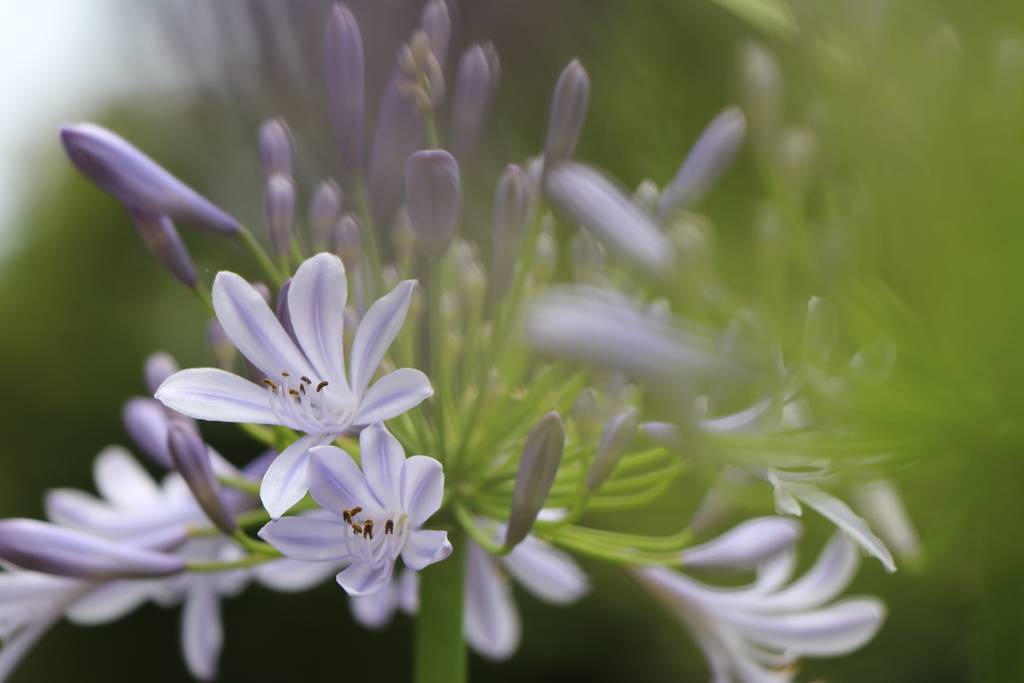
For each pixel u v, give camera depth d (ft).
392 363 1.69
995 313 1.47
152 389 1.83
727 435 1.53
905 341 1.51
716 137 1.51
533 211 1.70
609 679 3.96
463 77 1.62
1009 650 1.58
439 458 1.69
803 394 1.52
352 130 1.67
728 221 1.50
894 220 1.47
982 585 1.59
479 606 1.90
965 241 1.46
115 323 5.19
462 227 1.71
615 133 1.54
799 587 1.83
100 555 1.67
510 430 1.69
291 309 1.61
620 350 1.43
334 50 1.66
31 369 5.16
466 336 1.77
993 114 1.46
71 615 1.83
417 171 1.61
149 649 5.06
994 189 1.45
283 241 1.69
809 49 1.49
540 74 1.57
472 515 1.76
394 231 1.72
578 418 1.65
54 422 5.16
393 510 1.60
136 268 5.22
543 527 1.66
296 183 1.77
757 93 1.49
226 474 1.81
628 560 1.70
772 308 1.48
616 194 1.50
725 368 1.46
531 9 1.56
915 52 1.46
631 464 1.69
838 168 1.49
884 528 1.65
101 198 5.29
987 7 1.46
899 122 1.46
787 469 1.59
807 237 1.50
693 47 1.51
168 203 1.67
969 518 1.62
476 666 4.33
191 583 1.91
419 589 1.76
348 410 1.63
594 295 1.50
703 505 1.69
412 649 4.98
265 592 5.04
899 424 1.53
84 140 1.65
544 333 1.43
